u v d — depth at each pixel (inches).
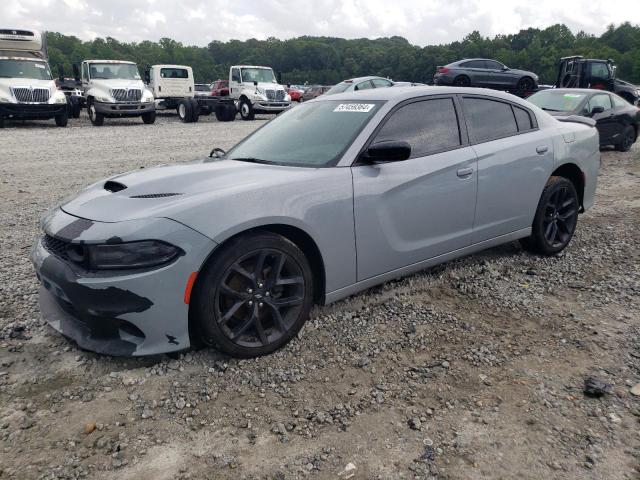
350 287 136.5
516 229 178.4
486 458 90.4
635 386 110.9
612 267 182.1
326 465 89.0
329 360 122.0
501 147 167.8
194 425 99.1
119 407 104.0
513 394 108.7
